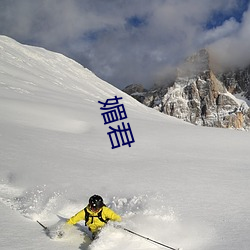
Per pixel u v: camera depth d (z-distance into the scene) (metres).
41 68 89.56
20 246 5.27
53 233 5.88
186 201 8.39
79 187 9.54
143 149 18.59
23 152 14.03
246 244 5.56
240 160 16.61
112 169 12.45
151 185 10.14
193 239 5.88
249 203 8.35
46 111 29.98
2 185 9.34
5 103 29.14
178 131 27.05
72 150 16.12
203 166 13.98
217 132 28.31
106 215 5.97
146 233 5.97
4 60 73.88
